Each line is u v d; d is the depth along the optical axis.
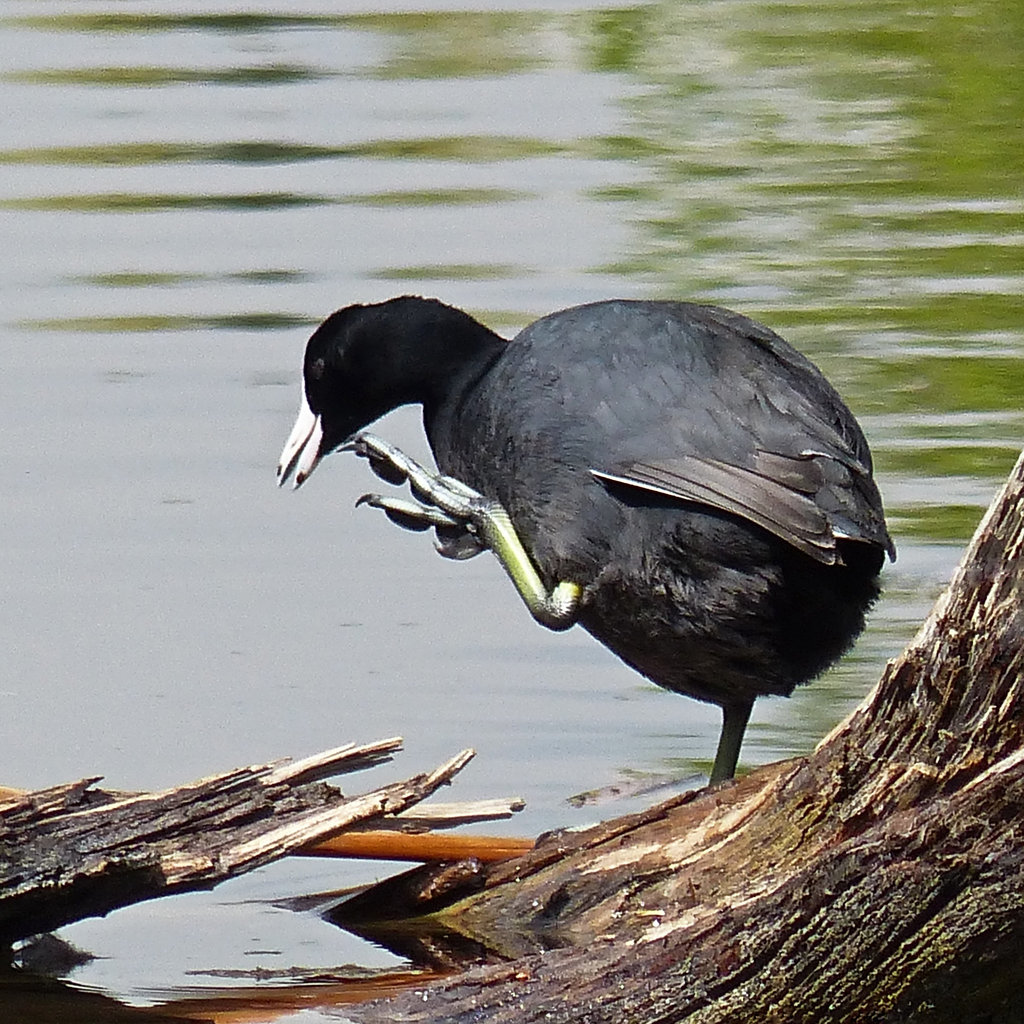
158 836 8.72
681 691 10.07
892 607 12.43
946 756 7.75
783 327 17.11
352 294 17.69
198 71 24.56
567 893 8.98
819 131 22.53
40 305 17.50
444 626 12.31
